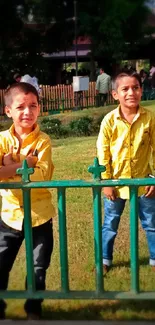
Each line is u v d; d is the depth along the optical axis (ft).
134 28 79.30
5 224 10.04
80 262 13.19
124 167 11.82
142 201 11.89
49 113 56.44
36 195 9.94
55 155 28.81
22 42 79.71
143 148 11.80
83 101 60.03
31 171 9.06
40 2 77.30
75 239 14.71
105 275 12.42
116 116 11.78
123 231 15.42
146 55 94.53
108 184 9.04
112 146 11.87
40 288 9.87
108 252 12.55
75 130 39.60
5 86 79.82
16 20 77.51
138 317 10.31
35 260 9.98
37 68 81.05
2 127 45.14
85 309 10.70
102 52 80.07
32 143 9.98
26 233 9.37
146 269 12.76
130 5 77.41
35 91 10.05
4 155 10.02
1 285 10.16
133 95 11.46
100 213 9.29
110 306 10.81
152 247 12.49
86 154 28.50
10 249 10.09
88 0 77.92
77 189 20.27
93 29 77.92
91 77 82.43
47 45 81.92
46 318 10.32
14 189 9.44
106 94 60.85
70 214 17.08
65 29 79.97
